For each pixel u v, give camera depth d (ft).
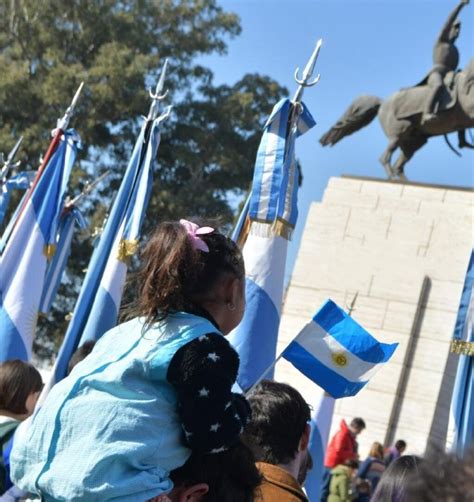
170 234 10.71
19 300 28.99
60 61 108.78
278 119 23.25
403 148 63.93
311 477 28.43
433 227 59.31
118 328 10.89
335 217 61.21
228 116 115.75
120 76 103.81
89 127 106.32
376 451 44.16
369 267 59.62
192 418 9.89
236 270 10.83
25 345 28.86
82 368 10.50
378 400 56.54
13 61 110.32
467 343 27.50
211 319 10.73
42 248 29.84
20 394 17.16
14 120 108.37
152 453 9.91
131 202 28.68
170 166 118.11
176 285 10.53
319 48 23.26
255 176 23.00
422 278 58.49
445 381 56.59
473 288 27.91
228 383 10.06
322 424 28.81
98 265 28.76
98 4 110.52
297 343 18.24
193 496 10.55
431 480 6.02
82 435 9.91
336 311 18.25
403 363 56.95
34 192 30.37
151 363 10.07
